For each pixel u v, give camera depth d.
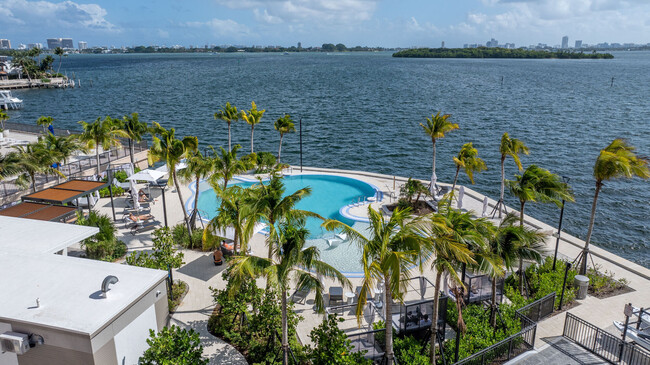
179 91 139.25
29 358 13.88
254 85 158.88
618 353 17.97
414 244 13.62
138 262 20.86
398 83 170.62
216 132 78.25
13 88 150.38
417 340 18.94
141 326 15.46
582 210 43.06
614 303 22.30
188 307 21.14
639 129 79.44
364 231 30.56
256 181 42.38
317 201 38.00
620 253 34.72
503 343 17.48
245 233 17.17
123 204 34.84
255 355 17.67
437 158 62.41
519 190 23.44
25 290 15.09
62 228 21.14
